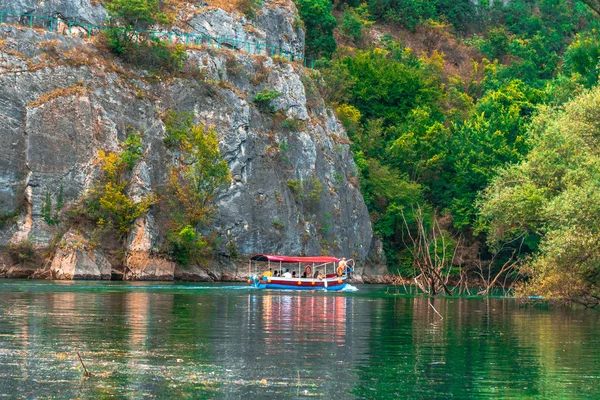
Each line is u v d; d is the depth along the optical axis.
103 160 97.56
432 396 25.45
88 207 95.50
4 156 94.38
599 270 55.81
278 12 133.62
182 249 97.75
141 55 106.75
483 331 42.31
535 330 43.22
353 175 121.81
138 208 96.00
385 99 137.38
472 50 183.50
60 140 96.94
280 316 48.97
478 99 149.75
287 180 111.19
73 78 100.31
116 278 94.19
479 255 119.06
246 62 116.00
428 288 81.94
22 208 94.00
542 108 73.25
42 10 109.50
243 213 105.06
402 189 123.12
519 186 64.19
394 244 126.81
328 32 148.00
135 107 103.19
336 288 88.69
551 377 28.70
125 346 33.66
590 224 52.47
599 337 39.97
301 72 122.38
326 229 113.19
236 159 106.75
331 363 30.64
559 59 179.88
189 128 104.81
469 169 122.56
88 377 27.08
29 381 26.23
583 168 59.84
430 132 127.38
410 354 33.28
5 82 96.44
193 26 121.06
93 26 112.56
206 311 51.09
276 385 26.47
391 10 180.00
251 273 103.75
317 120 119.50
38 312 47.25
